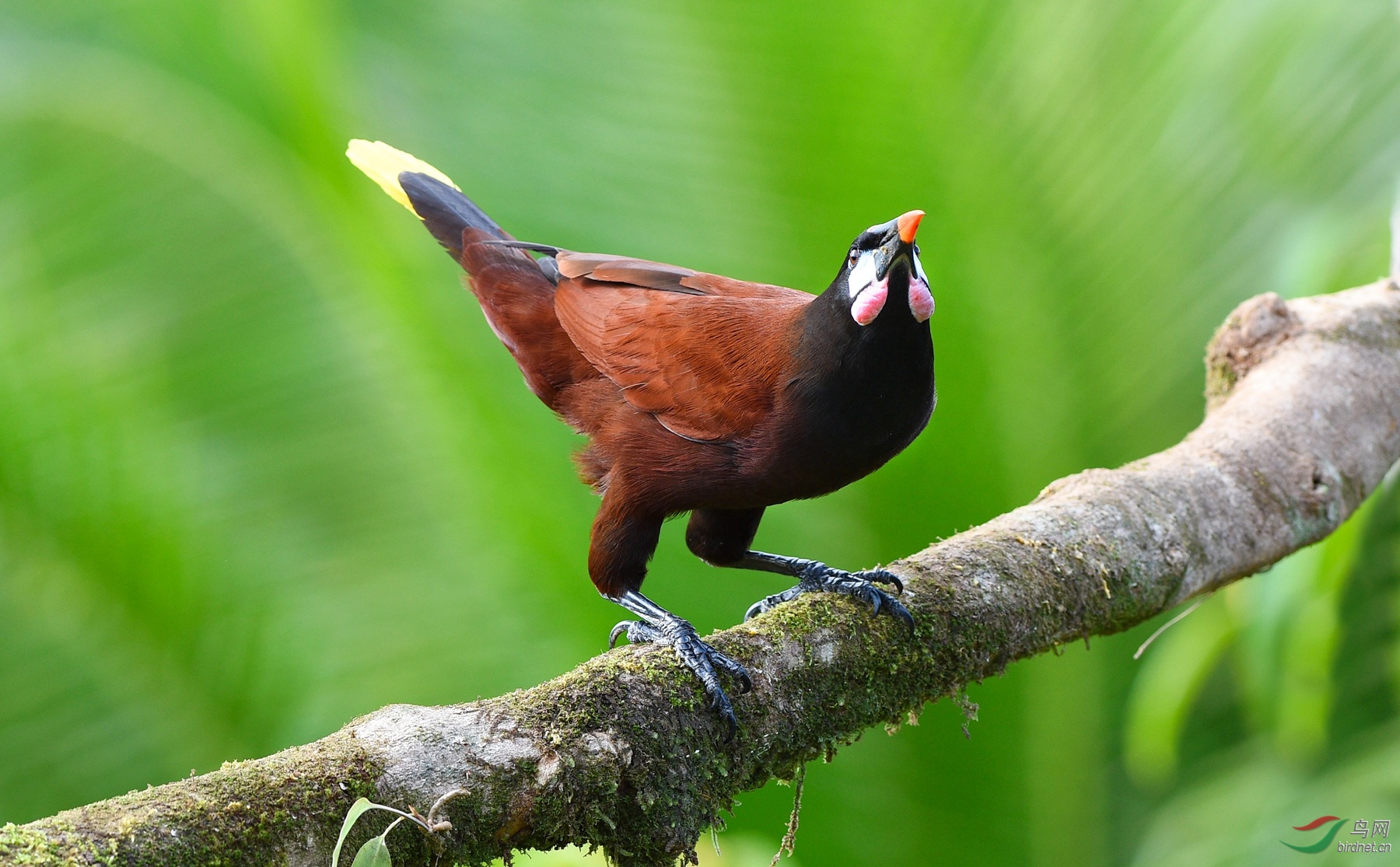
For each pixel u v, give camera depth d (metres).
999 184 10.38
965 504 10.76
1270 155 10.34
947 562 7.18
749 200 10.39
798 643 6.46
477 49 10.84
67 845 4.24
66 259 11.57
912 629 6.74
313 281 11.88
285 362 11.66
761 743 6.16
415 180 9.81
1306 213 10.38
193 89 12.45
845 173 10.30
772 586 10.79
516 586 11.27
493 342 11.63
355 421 11.56
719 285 8.20
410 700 11.05
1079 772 11.09
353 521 11.42
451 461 11.48
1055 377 10.66
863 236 6.88
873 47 10.04
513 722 5.24
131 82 12.42
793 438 7.10
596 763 5.26
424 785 4.89
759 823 10.85
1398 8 10.13
